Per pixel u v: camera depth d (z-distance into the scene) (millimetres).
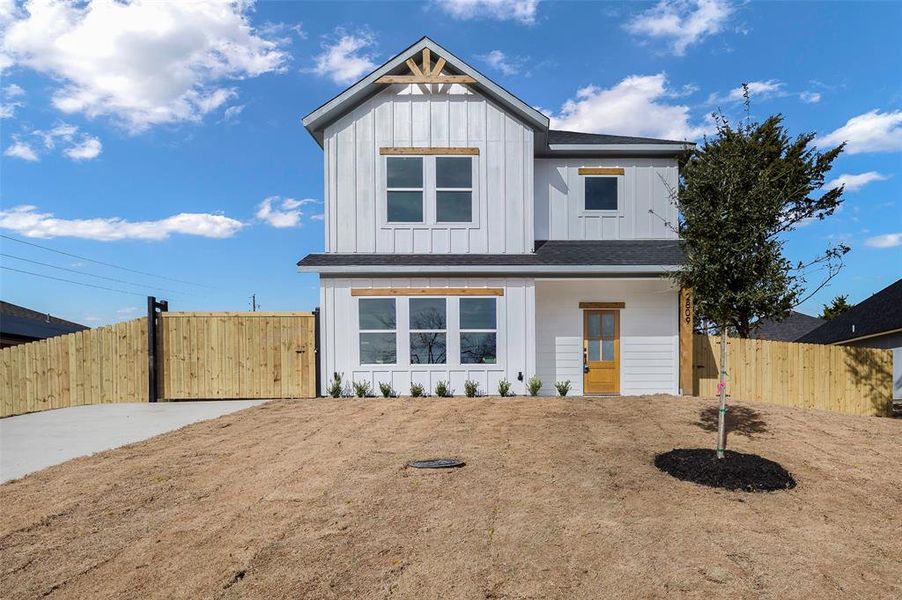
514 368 13219
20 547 4941
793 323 31547
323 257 13398
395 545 4883
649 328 14094
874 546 4945
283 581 4285
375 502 5906
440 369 13172
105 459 7816
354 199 13742
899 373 18250
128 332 13164
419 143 13781
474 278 13258
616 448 7988
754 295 6926
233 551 4797
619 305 14109
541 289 14195
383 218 13727
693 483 6512
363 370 13156
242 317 13211
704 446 8109
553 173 15047
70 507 5898
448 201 13789
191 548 4875
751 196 7094
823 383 13688
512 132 13820
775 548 4859
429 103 13805
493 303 13266
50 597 4121
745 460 7031
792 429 9375
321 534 5113
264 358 13172
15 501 6125
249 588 4191
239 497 6133
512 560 4598
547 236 14984
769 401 13625
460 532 5141
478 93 13812
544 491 6223
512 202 13781
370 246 13711
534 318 13234
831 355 13727
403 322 13211
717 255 7168
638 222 15055
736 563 4574
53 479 6922
